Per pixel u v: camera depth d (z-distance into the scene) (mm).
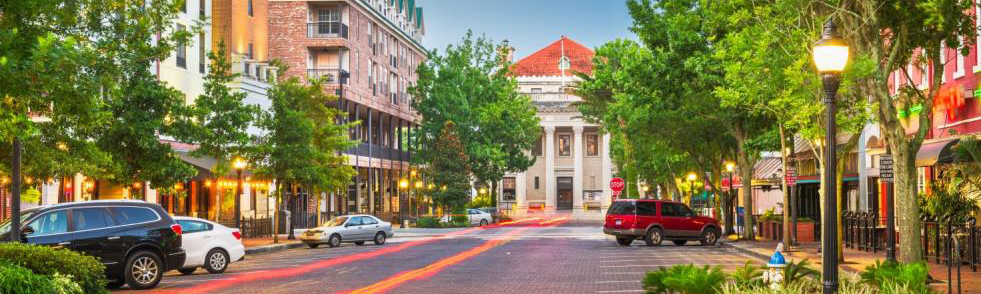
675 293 13297
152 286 20219
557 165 113188
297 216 62375
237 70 51469
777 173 54188
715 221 40188
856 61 18828
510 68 87000
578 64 114625
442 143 70938
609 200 110500
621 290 19266
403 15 85250
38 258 15117
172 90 29562
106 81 15875
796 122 23500
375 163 74500
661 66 36938
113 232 19984
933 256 25844
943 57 29484
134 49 23438
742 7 23297
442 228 65500
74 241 19578
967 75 27688
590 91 62406
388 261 29031
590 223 76812
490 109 80312
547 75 113875
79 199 38156
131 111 28391
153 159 29219
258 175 41406
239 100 35969
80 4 20297
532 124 85688
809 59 21516
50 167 23594
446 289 19531
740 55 23406
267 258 32281
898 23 20047
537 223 76938
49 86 13602
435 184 70562
